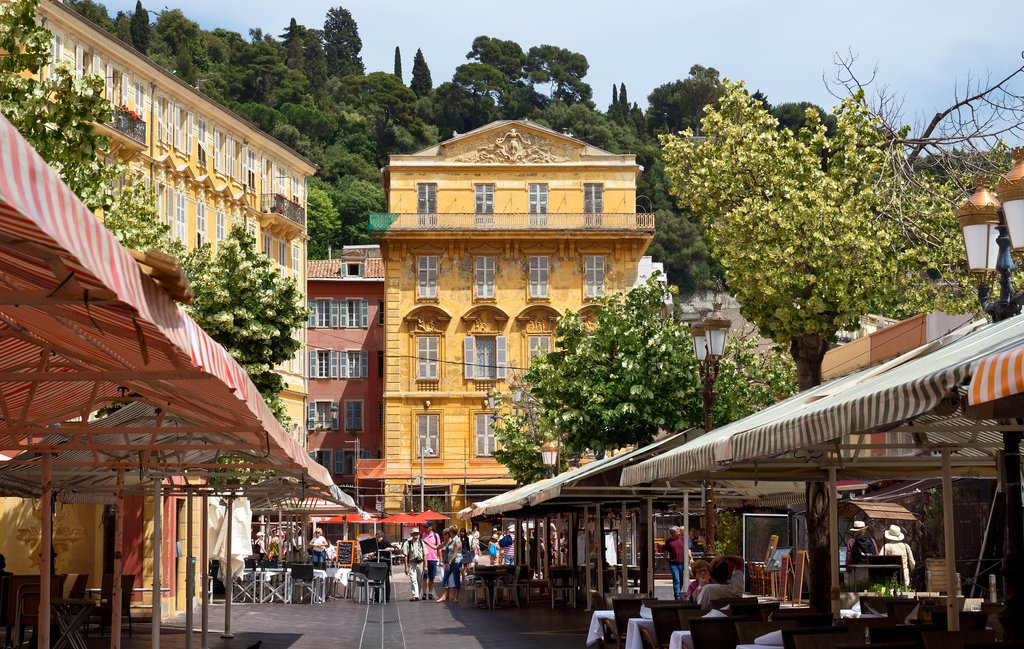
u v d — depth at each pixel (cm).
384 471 7494
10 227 466
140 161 4903
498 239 7531
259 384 3394
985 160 2186
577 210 7600
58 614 1934
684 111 15712
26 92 1565
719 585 1688
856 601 2380
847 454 1691
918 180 2314
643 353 3070
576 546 3756
